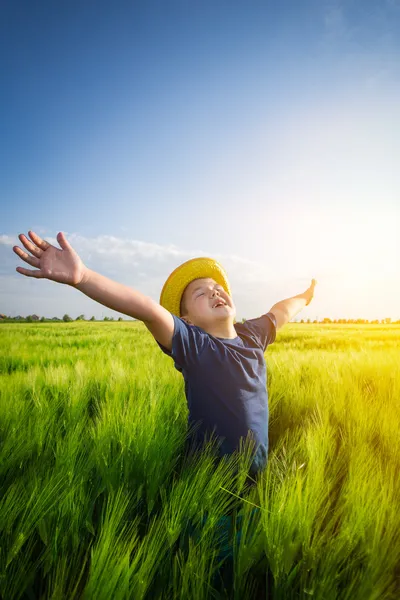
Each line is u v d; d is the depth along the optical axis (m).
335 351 9.68
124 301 1.95
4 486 2.00
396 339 16.11
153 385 3.48
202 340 2.17
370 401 3.39
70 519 1.69
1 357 7.77
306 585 1.44
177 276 2.63
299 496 1.65
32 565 1.55
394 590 1.55
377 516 1.59
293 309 3.07
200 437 2.19
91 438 2.41
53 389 3.98
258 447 2.16
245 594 1.49
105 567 1.34
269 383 4.02
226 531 1.76
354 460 2.11
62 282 1.84
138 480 2.03
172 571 1.52
